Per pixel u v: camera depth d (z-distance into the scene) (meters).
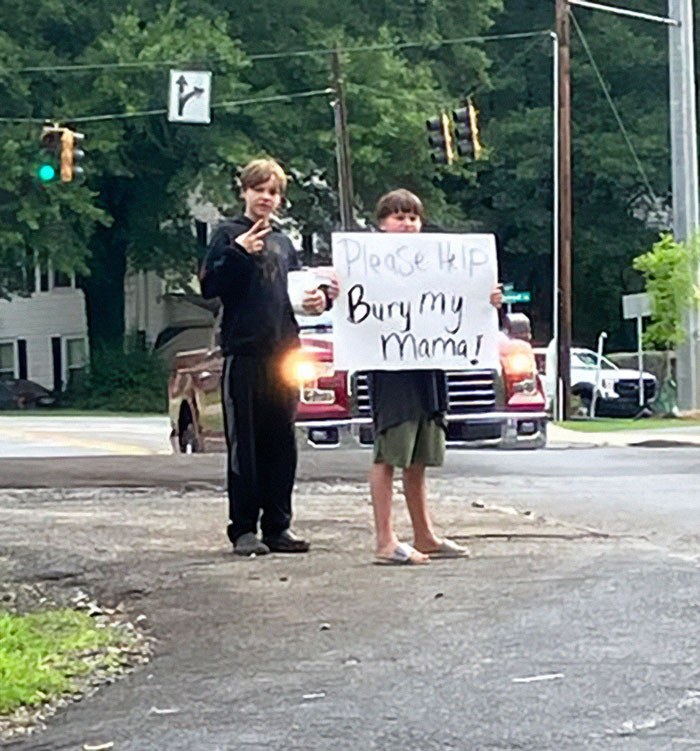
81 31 49.81
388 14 51.19
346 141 45.66
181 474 13.35
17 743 5.57
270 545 8.97
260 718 5.75
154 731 5.64
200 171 49.94
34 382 60.84
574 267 56.84
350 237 8.80
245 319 8.90
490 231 56.19
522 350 15.56
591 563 8.44
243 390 8.82
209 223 56.56
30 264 51.12
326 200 52.12
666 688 5.98
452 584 7.91
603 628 6.93
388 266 8.77
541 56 55.88
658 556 8.66
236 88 47.81
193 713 5.85
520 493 11.94
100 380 55.41
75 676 6.41
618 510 10.84
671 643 6.65
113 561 8.67
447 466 14.20
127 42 47.62
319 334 15.34
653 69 55.53
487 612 7.28
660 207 56.03
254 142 49.06
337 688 6.11
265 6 49.62
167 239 54.56
